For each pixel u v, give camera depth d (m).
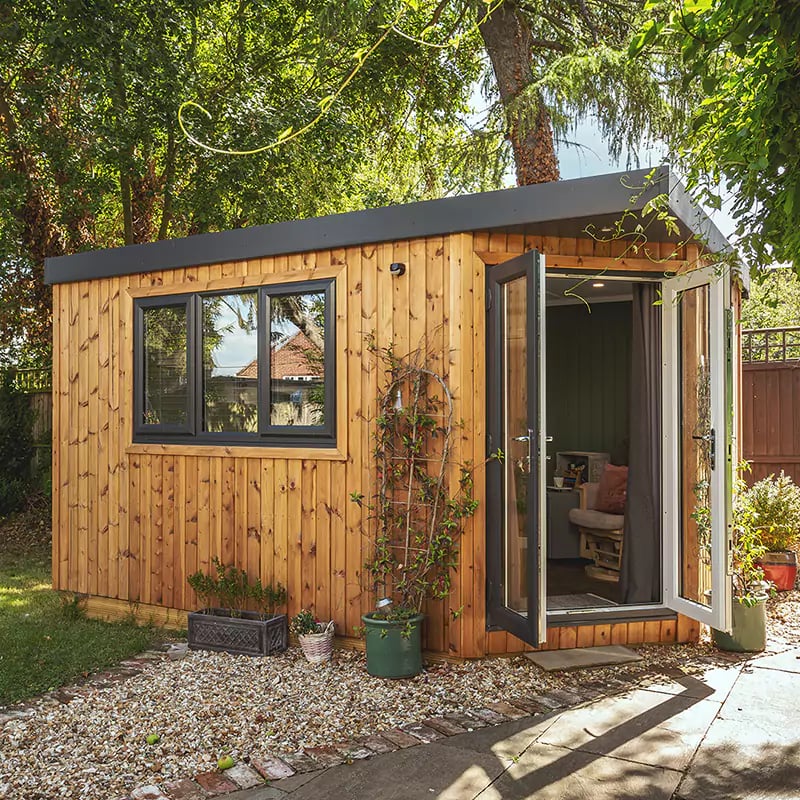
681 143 2.89
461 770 3.30
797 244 2.34
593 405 8.38
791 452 9.11
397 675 4.45
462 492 4.72
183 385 5.84
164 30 9.73
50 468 10.95
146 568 5.97
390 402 4.92
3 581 7.64
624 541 5.38
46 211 10.66
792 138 2.24
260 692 4.29
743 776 3.22
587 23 8.28
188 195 11.20
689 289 5.02
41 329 11.16
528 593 4.31
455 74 11.41
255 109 10.50
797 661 4.75
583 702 4.07
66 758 3.46
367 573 5.04
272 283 5.39
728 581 4.53
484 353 4.80
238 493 5.56
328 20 8.38
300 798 3.08
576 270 4.97
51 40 8.77
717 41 2.21
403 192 13.88
